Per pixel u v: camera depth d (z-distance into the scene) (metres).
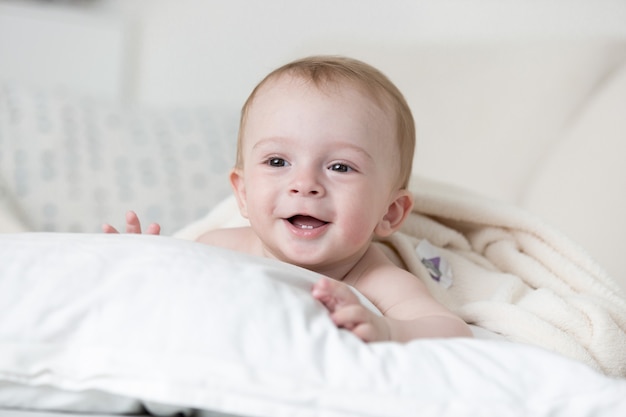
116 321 0.79
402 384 0.74
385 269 1.13
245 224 1.38
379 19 2.77
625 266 1.77
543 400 0.74
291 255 1.08
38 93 2.19
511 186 2.10
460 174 2.16
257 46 2.89
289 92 1.12
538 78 2.19
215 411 0.79
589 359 1.11
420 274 1.24
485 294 1.25
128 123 2.16
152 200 1.96
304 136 1.08
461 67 2.29
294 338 0.77
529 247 1.31
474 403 0.73
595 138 2.00
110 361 0.77
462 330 0.99
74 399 0.79
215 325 0.77
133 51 2.95
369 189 1.09
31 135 2.04
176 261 0.84
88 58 2.86
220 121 2.23
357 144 1.09
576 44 2.24
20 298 0.81
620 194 1.87
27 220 1.88
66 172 1.97
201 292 0.80
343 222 1.07
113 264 0.85
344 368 0.75
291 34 2.86
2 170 1.94
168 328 0.78
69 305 0.81
